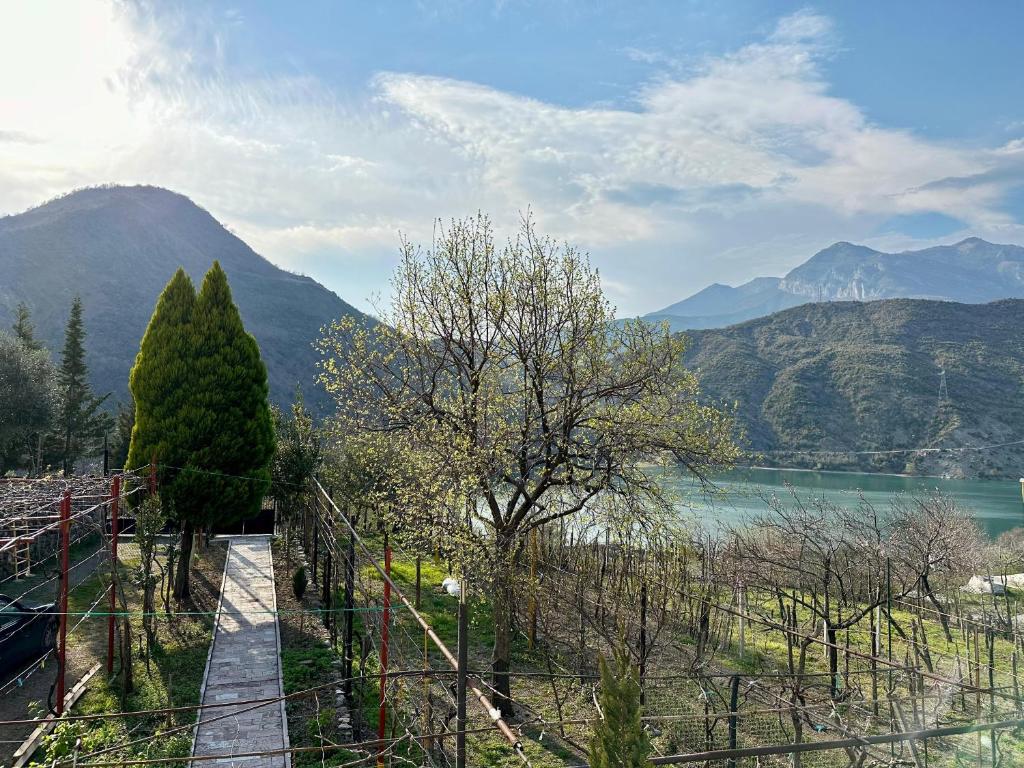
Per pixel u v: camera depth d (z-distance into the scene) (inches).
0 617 585.9
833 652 631.8
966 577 1228.5
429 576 1059.3
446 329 663.1
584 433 649.0
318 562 1074.1
